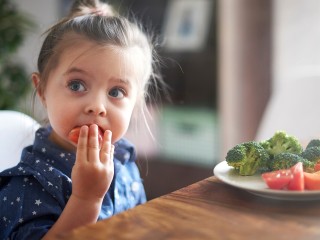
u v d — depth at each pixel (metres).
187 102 2.56
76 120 0.91
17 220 0.86
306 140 1.16
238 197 0.72
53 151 0.98
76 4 1.17
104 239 0.58
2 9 2.42
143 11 2.58
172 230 0.61
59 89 0.94
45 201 0.89
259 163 0.80
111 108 0.93
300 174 0.70
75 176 0.80
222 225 0.62
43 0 2.92
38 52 1.10
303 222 0.63
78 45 0.95
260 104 2.21
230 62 2.25
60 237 0.59
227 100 2.30
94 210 0.82
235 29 2.22
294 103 1.51
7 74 2.50
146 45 1.10
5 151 1.15
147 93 1.21
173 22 2.59
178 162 2.64
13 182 0.93
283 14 2.07
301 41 2.04
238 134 2.29
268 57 2.17
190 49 2.52
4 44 2.43
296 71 2.05
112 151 0.85
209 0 2.45
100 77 0.92
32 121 1.19
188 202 0.70
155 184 2.73
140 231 0.60
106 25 1.00
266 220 0.63
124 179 1.08
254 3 2.16
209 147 2.49
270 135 1.52
